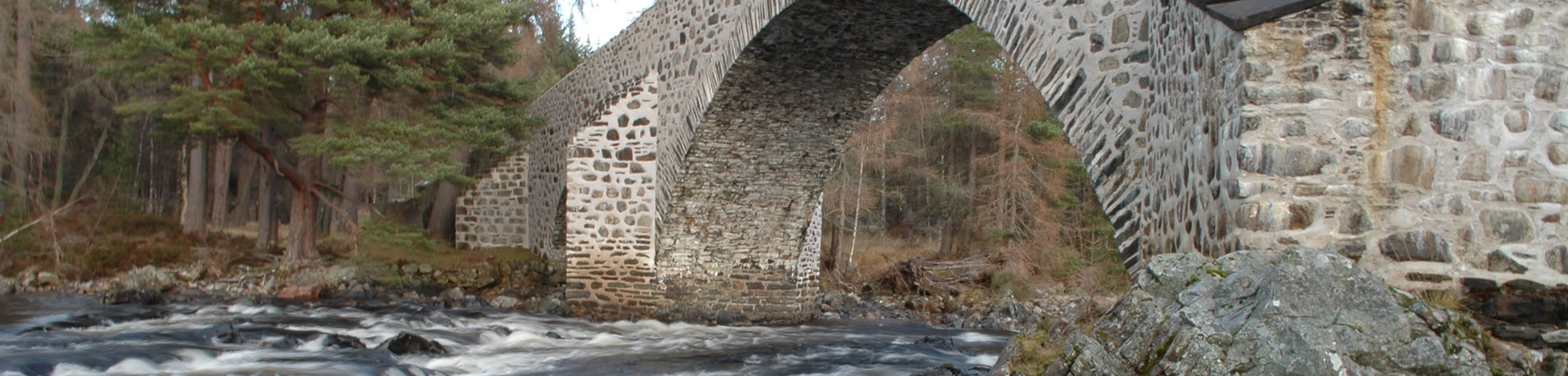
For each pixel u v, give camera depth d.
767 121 13.59
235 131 16.91
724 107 13.09
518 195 20.94
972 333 14.66
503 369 10.50
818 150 14.42
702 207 14.45
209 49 15.80
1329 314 4.59
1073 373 5.11
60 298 15.85
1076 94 7.64
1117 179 7.26
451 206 22.59
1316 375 4.41
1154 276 5.33
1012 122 21.98
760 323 15.10
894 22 11.34
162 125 17.81
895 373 10.59
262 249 19.94
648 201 14.86
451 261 18.92
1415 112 5.25
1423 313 4.70
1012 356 5.78
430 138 18.11
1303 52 5.26
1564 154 5.20
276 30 16.28
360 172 17.30
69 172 24.58
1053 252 20.64
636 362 11.16
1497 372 4.67
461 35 17.56
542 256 19.58
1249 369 4.53
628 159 15.00
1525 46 5.25
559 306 15.66
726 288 15.06
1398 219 5.21
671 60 14.24
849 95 13.59
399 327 13.21
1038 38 8.06
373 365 9.88
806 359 11.55
